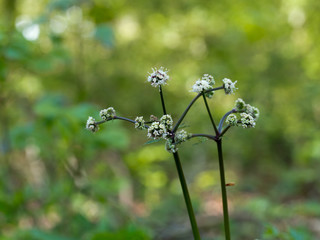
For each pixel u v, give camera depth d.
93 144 4.48
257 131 12.27
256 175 12.42
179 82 12.27
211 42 12.24
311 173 10.29
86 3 5.12
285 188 10.59
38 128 4.83
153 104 11.99
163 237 6.57
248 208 7.68
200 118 12.29
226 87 1.94
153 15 11.70
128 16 11.43
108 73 10.78
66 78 8.25
